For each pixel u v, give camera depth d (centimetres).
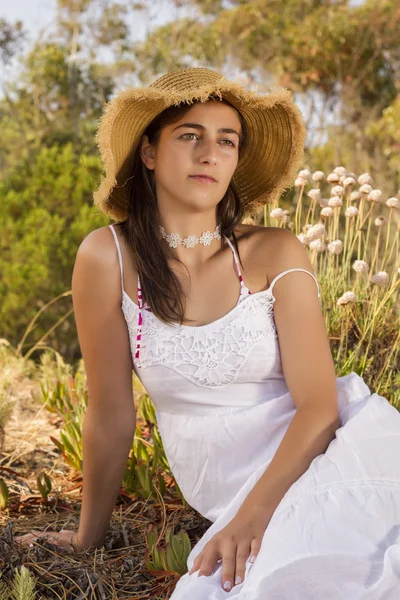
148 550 197
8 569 184
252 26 1731
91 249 194
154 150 192
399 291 303
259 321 186
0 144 1859
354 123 1670
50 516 233
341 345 260
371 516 156
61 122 1898
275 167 215
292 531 153
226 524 173
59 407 335
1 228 963
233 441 187
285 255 189
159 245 193
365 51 1678
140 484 244
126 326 195
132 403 201
